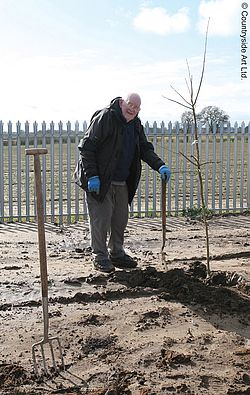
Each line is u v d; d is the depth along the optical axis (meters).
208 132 9.58
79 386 3.24
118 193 5.50
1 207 8.88
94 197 5.28
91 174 5.12
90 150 5.14
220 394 3.17
